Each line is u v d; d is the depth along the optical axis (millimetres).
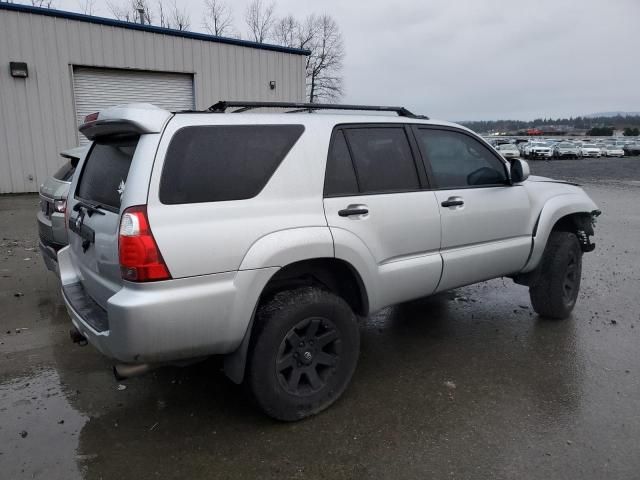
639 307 5324
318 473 2635
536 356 4074
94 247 2980
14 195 13133
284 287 3133
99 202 3084
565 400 3369
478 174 4164
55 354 4086
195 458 2760
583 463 2707
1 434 2961
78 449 2834
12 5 12492
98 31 13734
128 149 2945
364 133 3477
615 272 6805
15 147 13094
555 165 39125
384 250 3418
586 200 4992
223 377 3725
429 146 3852
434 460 2734
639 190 19828
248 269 2764
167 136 2643
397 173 3584
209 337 2705
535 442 2893
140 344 2518
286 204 2961
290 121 3123
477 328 4707
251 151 2898
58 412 3221
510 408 3266
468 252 3965
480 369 3840
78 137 13922
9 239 8203
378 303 3439
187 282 2598
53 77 13305
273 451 2818
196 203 2658
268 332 2883
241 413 3219
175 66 15172
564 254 4695
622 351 4172
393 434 2975
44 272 6398
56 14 13055
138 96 14859
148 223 2510
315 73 51469
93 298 3133
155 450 2832
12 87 12836
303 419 3125
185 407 3295
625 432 2994
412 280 3605
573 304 4980
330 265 3293
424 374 3756
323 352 3160
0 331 4543
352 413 3203
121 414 3207
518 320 4922
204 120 2791
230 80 16375
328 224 3102
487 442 2895
